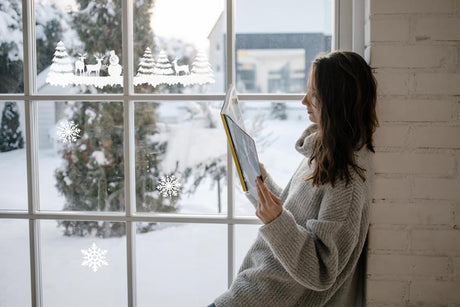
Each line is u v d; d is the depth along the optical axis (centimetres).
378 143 132
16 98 159
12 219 163
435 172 132
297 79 154
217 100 154
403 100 131
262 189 111
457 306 134
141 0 155
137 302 161
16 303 165
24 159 162
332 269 111
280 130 154
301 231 111
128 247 158
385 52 131
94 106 158
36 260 162
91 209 161
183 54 155
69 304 163
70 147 160
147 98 155
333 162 114
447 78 130
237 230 156
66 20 157
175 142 157
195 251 158
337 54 121
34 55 159
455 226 133
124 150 157
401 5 130
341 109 117
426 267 134
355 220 114
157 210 159
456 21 129
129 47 155
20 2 159
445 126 131
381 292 135
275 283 119
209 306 122
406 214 133
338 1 147
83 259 162
